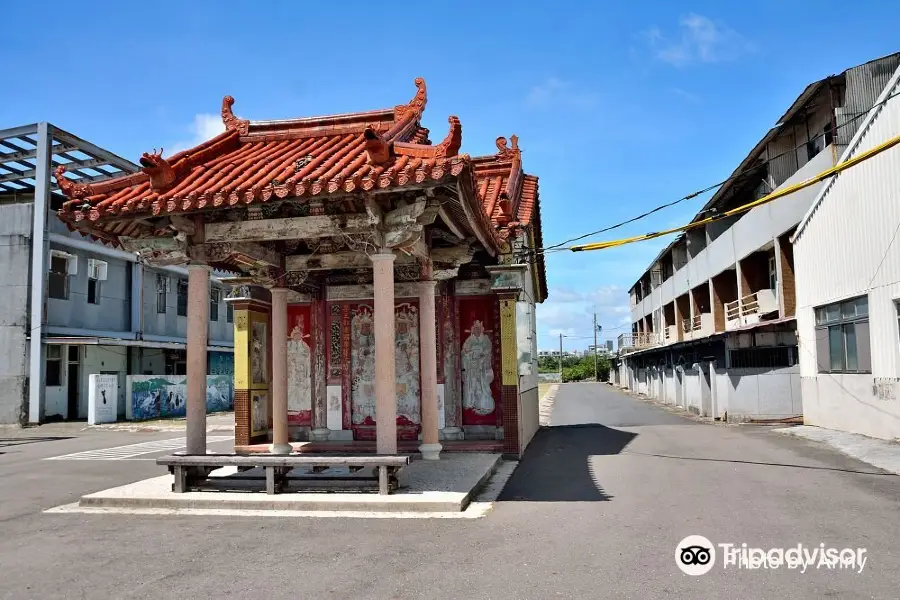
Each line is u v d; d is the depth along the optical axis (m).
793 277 21.58
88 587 5.67
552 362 103.38
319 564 6.16
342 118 11.73
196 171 10.11
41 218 25.95
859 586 5.40
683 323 37.50
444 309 14.34
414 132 11.65
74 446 18.69
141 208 8.91
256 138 11.78
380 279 9.34
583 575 5.75
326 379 14.68
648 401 38.72
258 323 14.82
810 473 10.98
